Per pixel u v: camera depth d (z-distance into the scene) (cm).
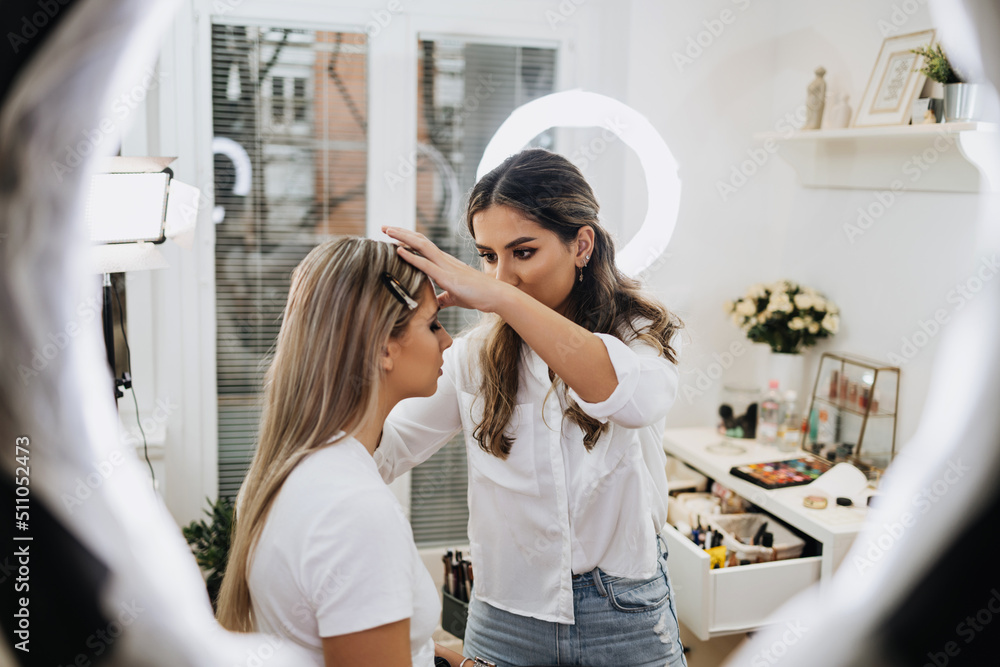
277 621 88
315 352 92
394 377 99
